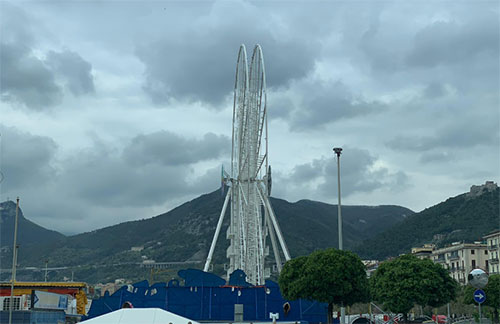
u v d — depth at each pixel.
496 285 95.38
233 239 135.25
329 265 79.81
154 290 89.62
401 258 90.19
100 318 44.06
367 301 83.00
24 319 81.62
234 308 88.19
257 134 130.88
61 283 121.69
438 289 87.06
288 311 87.44
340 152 78.88
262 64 126.25
